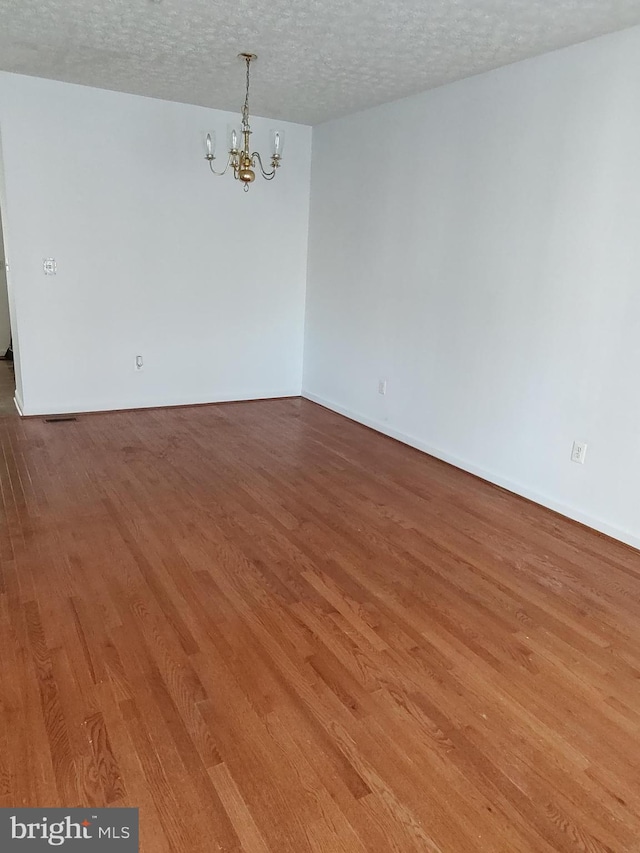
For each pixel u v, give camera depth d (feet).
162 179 15.33
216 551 8.95
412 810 4.91
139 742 5.43
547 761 5.46
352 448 14.33
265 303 17.81
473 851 4.59
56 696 5.93
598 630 7.47
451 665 6.68
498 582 8.50
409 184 13.70
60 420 15.24
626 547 9.75
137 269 15.64
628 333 9.48
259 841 4.59
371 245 15.20
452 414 13.25
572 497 10.73
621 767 5.44
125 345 16.02
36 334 14.83
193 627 7.12
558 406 10.79
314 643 6.94
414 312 14.03
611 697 6.31
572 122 9.96
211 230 16.37
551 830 4.79
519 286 11.28
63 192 14.26
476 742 5.63
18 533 9.21
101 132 14.33
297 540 9.45
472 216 12.14
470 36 9.66
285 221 17.42
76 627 7.01
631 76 9.03
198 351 17.15
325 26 9.50
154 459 12.81
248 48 10.69
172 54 11.30
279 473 12.39
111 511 10.14
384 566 8.79
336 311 16.96
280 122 16.44
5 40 10.86
